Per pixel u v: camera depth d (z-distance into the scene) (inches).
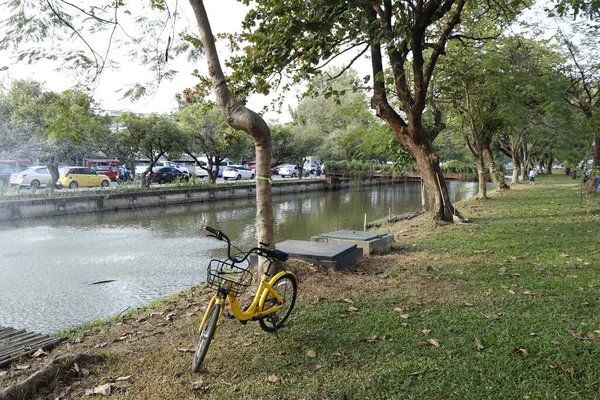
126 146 1296.8
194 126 1305.4
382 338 175.8
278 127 1690.5
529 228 460.8
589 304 207.8
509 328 179.5
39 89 993.5
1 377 159.5
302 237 663.1
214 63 242.5
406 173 1752.0
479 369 146.3
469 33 595.2
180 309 242.7
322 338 177.9
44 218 857.5
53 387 144.9
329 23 306.8
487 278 263.3
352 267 305.7
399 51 438.3
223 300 156.2
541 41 688.4
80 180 1179.3
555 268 282.7
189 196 1183.6
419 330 182.2
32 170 1115.9
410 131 502.3
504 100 635.5
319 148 1873.8
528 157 1553.9
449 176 1664.6
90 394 140.4
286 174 2033.7
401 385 138.1
